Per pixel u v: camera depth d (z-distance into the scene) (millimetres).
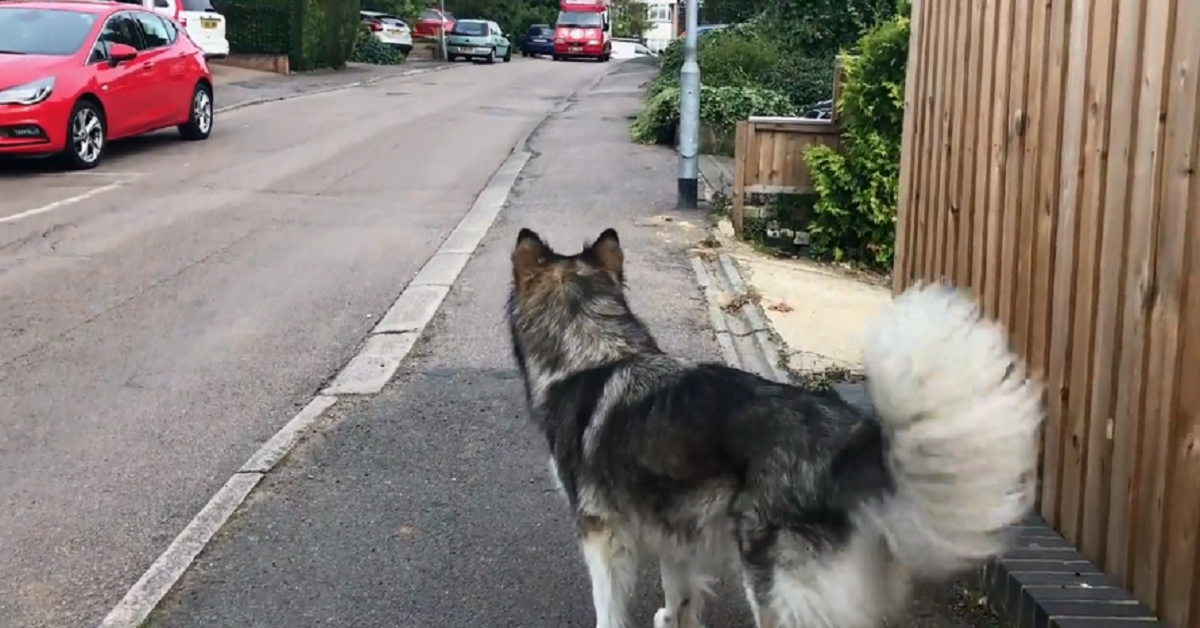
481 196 13172
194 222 11320
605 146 17734
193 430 5992
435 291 8844
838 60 11539
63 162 14719
